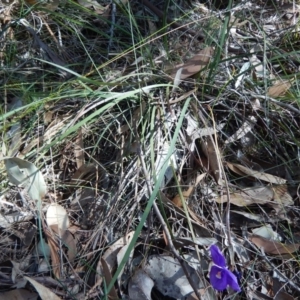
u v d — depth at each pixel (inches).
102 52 16.4
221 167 13.5
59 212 12.8
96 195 13.3
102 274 12.2
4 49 16.1
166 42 15.7
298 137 14.8
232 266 12.3
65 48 16.5
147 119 13.9
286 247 12.9
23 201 13.1
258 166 14.3
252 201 13.6
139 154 12.8
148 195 12.7
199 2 18.4
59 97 13.7
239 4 17.9
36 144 13.9
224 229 13.1
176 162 13.7
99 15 16.9
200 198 13.5
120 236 12.7
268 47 16.2
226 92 14.9
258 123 14.9
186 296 12.1
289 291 12.6
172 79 14.8
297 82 15.1
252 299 12.4
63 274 12.2
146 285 12.1
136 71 15.2
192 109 14.4
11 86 15.1
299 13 18.2
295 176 14.2
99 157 14.0
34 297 11.9
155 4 18.2
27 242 12.6
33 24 16.8
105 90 14.9
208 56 15.0
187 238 12.6
